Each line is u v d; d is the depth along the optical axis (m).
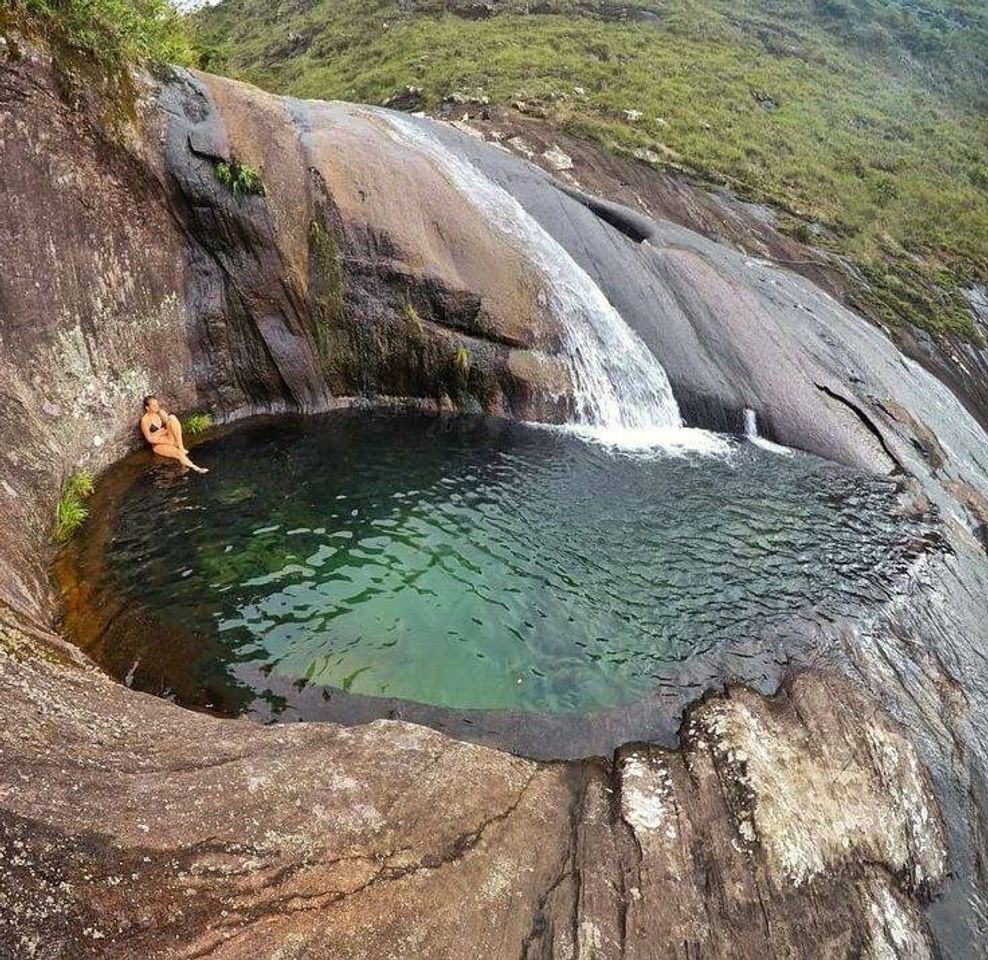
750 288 20.78
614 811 6.91
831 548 12.21
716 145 30.30
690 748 7.88
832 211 29.61
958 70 51.75
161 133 12.95
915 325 25.30
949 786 8.15
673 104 32.53
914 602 11.07
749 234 25.94
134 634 8.70
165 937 4.66
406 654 9.02
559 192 20.77
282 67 40.41
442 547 11.28
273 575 10.20
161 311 12.84
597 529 12.15
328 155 15.61
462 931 5.38
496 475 13.52
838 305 23.72
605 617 10.05
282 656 8.71
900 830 7.30
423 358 15.23
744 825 6.91
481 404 15.66
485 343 15.65
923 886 6.99
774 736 8.05
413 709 8.17
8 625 6.77
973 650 10.68
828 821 7.14
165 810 5.40
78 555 9.78
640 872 6.26
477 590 10.38
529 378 15.69
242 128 14.55
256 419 14.19
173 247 13.12
